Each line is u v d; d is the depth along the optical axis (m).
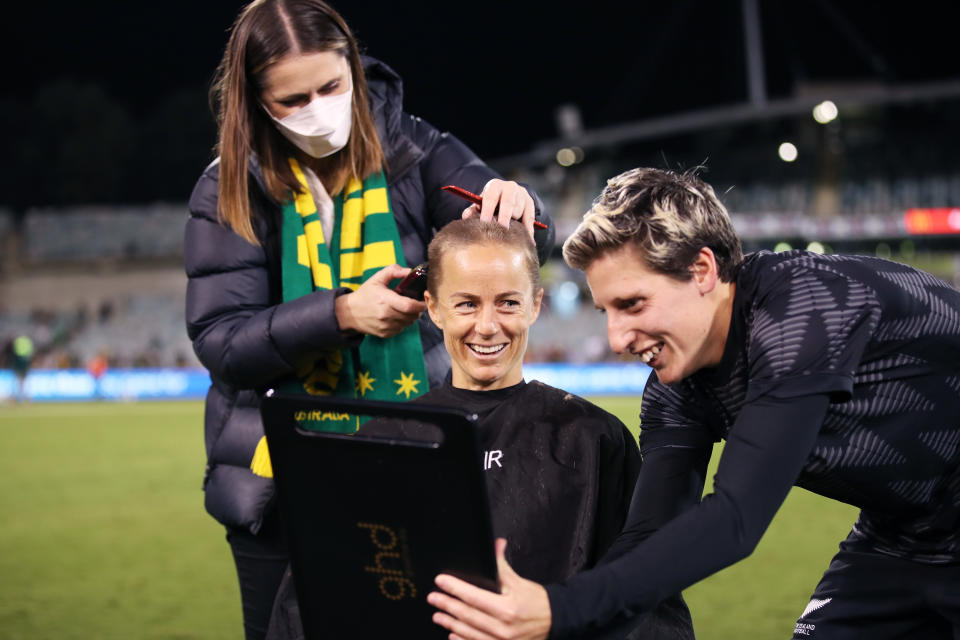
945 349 1.67
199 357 2.25
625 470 1.93
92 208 38.31
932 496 1.80
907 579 1.92
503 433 1.91
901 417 1.67
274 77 2.06
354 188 2.28
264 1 2.12
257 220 2.24
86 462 9.93
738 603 4.19
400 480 1.32
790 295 1.53
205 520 6.66
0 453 10.71
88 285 32.69
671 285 1.49
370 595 1.43
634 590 1.37
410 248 2.38
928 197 36.09
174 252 33.56
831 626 2.01
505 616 1.33
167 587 4.73
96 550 5.64
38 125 38.19
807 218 35.88
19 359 20.27
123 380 21.98
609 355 25.39
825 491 1.79
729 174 38.53
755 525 1.40
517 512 1.87
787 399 1.46
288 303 2.10
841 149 38.00
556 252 37.12
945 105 38.12
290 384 2.21
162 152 38.94
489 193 2.06
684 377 1.63
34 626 4.00
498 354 1.87
